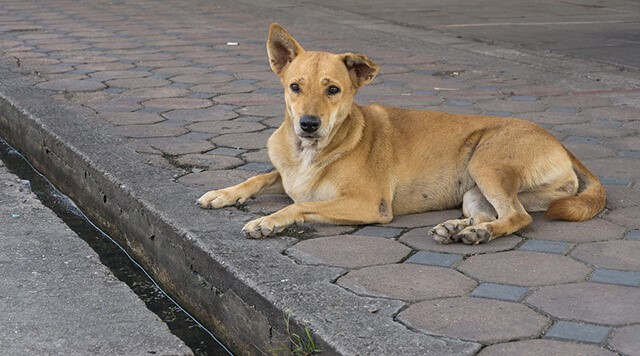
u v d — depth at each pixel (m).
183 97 7.25
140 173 5.11
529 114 6.68
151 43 10.05
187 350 3.28
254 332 3.60
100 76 8.05
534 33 10.95
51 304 3.63
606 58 9.08
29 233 4.42
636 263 3.80
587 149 5.68
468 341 3.08
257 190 4.68
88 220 5.46
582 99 7.21
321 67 4.33
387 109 4.72
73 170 5.62
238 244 4.03
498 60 9.05
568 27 11.50
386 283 3.59
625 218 4.39
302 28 11.36
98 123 6.26
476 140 4.57
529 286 3.57
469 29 11.30
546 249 3.99
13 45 9.73
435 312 3.32
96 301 3.67
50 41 10.06
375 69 4.44
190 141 5.88
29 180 6.20
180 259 4.23
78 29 11.11
